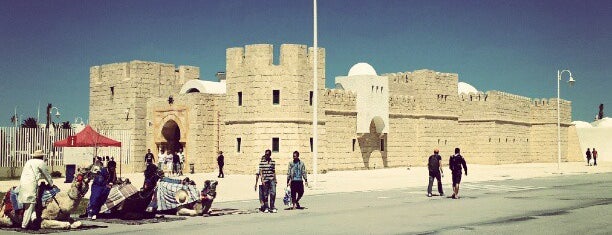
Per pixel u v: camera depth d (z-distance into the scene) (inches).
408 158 2491.4
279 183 1531.7
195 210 780.0
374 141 2356.1
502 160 2854.3
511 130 2950.3
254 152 1932.8
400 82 2647.6
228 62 2031.3
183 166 2047.2
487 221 703.7
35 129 1843.0
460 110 2815.0
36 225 636.1
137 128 2212.1
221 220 728.3
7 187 1338.6
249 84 1961.1
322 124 2057.1
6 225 642.2
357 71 2458.2
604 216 749.3
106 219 728.3
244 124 1968.5
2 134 1749.5
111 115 2310.5
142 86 2235.5
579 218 728.3
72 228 639.1
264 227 657.6
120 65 2288.4
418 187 1364.4
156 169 767.7
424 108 2564.0
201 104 2047.2
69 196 639.8
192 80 2215.8
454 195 1052.5
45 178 637.9
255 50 1956.2
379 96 2327.8
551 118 3186.5
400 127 2469.2
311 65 2014.0
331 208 880.3
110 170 811.4
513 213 791.7
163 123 2155.5
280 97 1935.3
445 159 2662.4
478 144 2797.7
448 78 2706.7
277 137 1925.4
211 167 2073.1
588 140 3612.2
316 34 1364.4
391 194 1161.4
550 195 1104.2
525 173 2041.1
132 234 601.9
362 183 1510.8
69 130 1934.1
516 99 3011.8
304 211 837.8
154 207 771.4
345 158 2213.3
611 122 3885.3
